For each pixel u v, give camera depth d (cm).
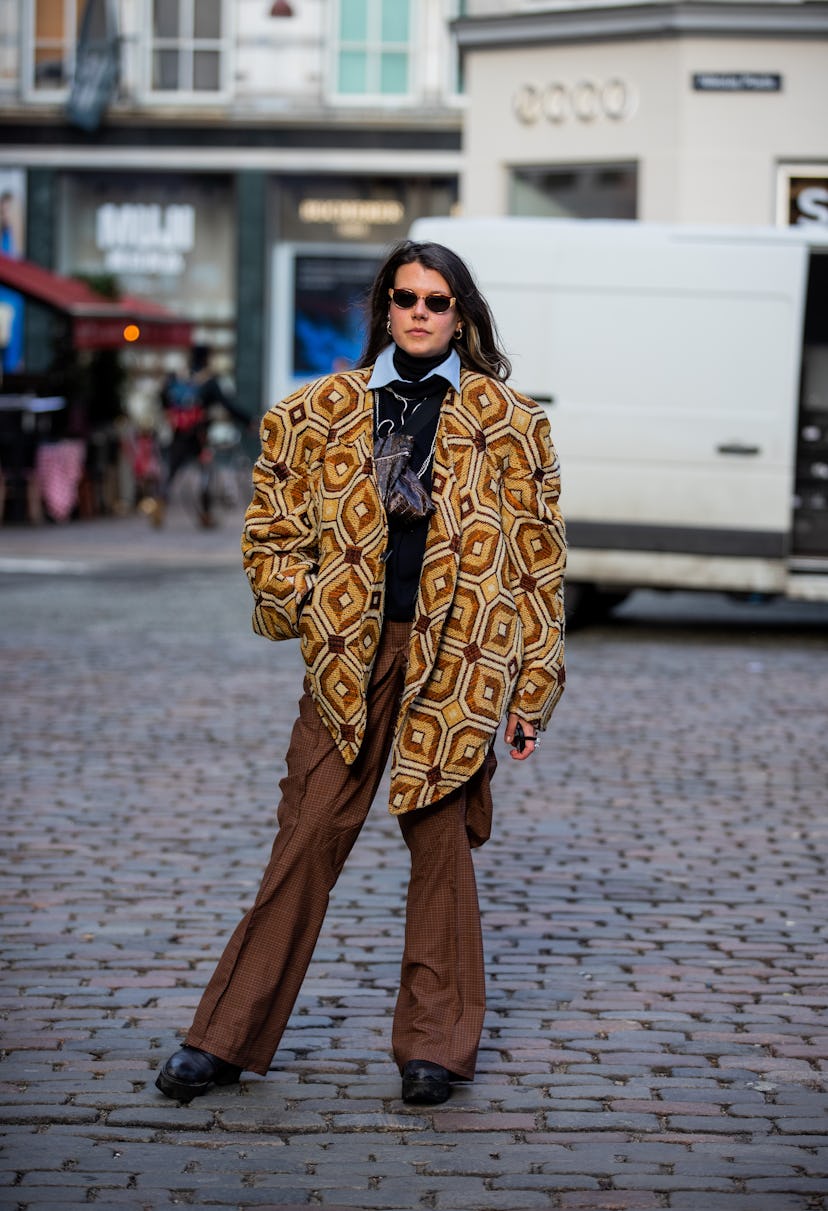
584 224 1822
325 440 573
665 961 748
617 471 1817
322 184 4309
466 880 593
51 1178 515
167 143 4306
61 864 896
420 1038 585
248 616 1972
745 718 1379
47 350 4191
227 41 4281
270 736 1268
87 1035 641
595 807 1056
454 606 566
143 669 1577
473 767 571
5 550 2631
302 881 583
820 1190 511
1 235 4384
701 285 1795
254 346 4328
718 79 2631
